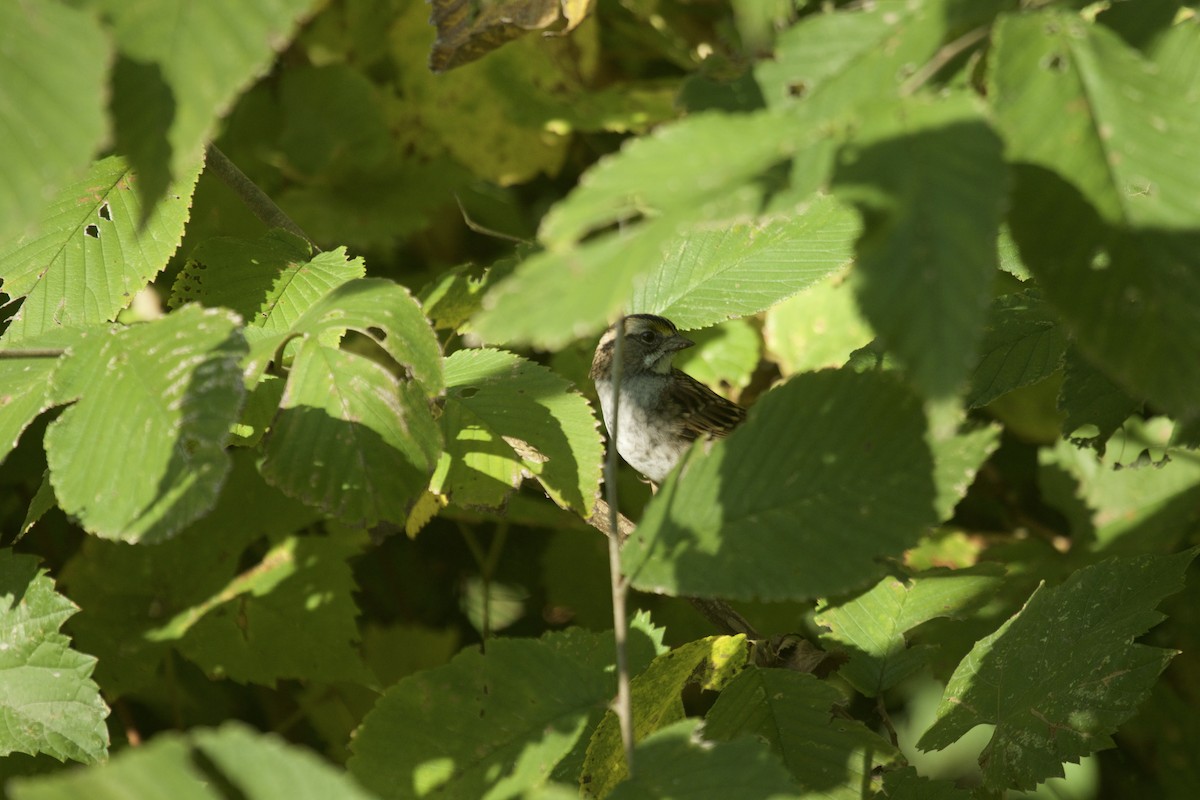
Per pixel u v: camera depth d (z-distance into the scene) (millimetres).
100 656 5379
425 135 7078
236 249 4457
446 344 4996
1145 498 5871
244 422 3975
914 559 6145
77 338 3213
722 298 4383
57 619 4082
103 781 2057
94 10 2236
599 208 2033
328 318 3477
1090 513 5941
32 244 4059
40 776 4543
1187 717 5934
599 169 2062
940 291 1875
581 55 7219
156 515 2779
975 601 4113
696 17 7637
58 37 2170
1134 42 2395
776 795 2551
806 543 2670
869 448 2707
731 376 6273
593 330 2150
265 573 5551
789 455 2742
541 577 6781
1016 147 2158
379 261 7277
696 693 5875
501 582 7012
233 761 2150
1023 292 4086
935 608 4113
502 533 6238
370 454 3346
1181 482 5816
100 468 2893
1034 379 3926
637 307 4434
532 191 7977
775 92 2367
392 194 6961
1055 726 3721
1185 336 2121
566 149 7160
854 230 4352
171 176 2270
